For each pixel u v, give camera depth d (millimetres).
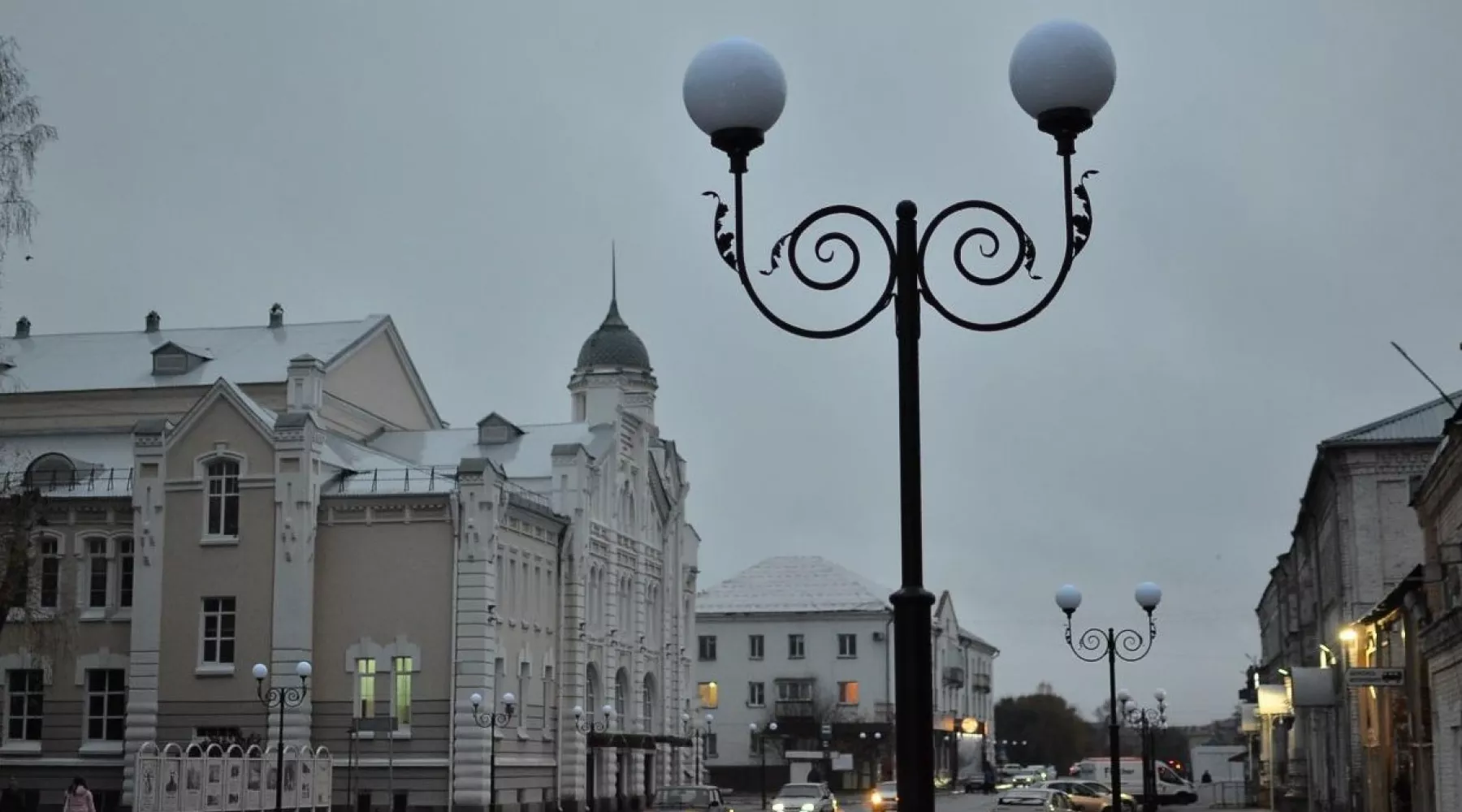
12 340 82000
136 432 67375
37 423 77688
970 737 148250
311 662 65812
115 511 68438
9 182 43594
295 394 69750
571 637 75812
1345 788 61906
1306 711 78812
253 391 76375
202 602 66312
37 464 70250
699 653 125375
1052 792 60625
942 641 139375
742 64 12992
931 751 12375
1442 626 38219
